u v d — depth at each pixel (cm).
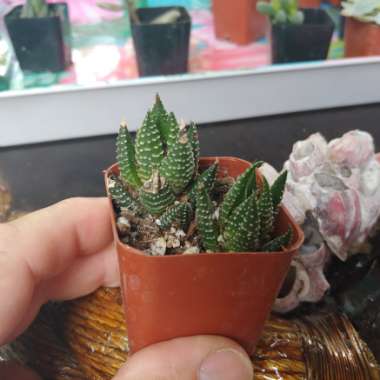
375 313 18
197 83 31
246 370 13
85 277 18
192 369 13
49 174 29
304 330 17
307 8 35
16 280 14
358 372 16
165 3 40
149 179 13
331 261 20
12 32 31
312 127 33
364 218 18
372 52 34
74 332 17
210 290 12
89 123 32
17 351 17
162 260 11
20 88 32
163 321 13
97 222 17
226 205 13
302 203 18
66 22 34
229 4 36
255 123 34
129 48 37
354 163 18
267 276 12
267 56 36
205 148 32
